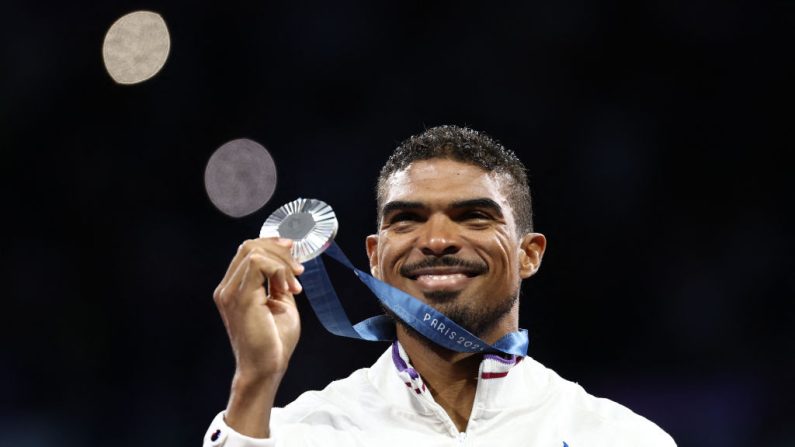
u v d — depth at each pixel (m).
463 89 37.19
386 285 9.65
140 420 33.94
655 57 36.19
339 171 37.19
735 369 33.06
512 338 10.55
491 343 10.46
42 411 34.03
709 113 35.69
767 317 33.59
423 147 10.52
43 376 34.59
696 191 35.03
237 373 9.06
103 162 37.31
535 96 36.62
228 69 38.19
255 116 37.97
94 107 37.75
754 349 33.25
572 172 35.81
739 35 35.75
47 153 37.34
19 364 34.66
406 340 10.59
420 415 10.35
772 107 35.41
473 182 10.19
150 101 37.91
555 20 36.84
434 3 37.69
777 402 32.38
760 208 34.78
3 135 37.12
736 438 32.16
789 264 33.97
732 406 32.47
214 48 38.22
